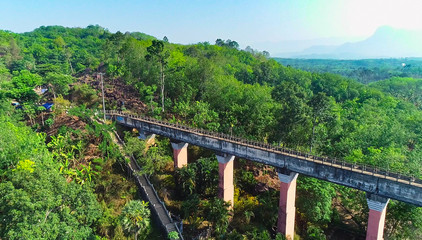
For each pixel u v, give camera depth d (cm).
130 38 12312
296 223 5188
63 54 14962
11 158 3878
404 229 4534
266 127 7106
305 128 6712
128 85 9831
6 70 10662
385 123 7881
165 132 6069
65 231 3127
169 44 17438
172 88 8988
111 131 6147
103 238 3803
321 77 16012
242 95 7869
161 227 4278
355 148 6375
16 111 7050
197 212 4784
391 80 18175
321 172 4212
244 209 5231
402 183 3562
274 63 18362
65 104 7906
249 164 6694
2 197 2922
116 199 4653
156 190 5197
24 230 2722
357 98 12925
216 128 6944
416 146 6506
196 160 6325
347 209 5831
